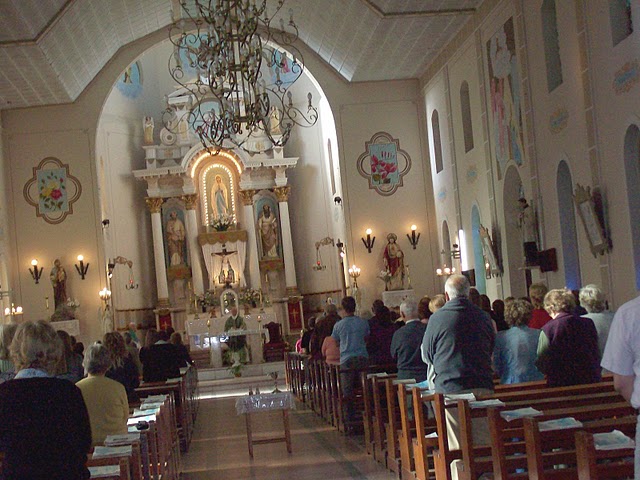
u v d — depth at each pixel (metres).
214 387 24.62
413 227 25.98
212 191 32.81
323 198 32.38
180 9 24.91
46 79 23.41
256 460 11.67
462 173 22.92
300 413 16.83
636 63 13.16
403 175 26.28
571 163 15.93
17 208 25.52
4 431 4.77
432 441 8.18
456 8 20.83
